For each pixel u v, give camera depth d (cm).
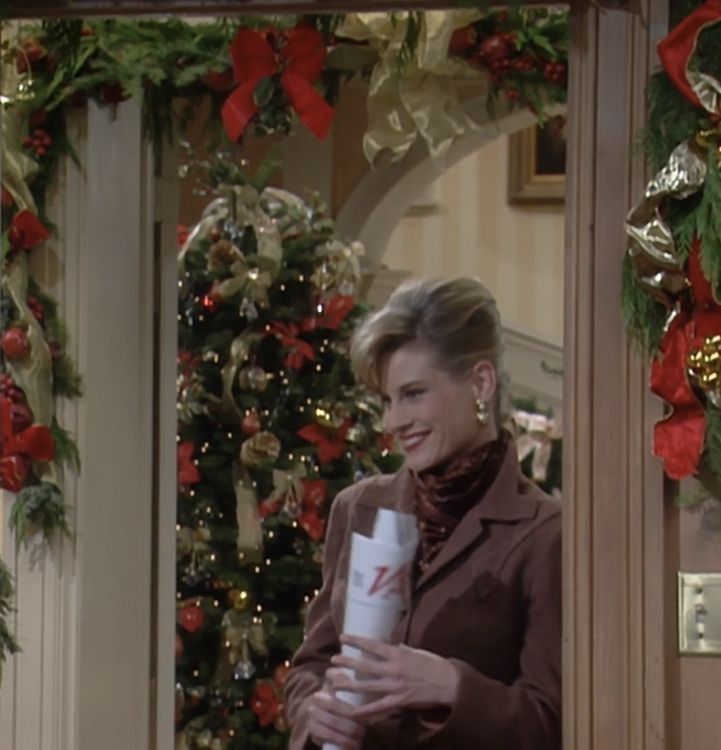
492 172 771
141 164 393
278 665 497
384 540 317
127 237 390
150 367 400
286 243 501
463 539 332
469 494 336
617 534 296
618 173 297
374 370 348
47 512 383
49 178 389
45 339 387
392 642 320
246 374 487
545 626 325
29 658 388
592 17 297
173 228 412
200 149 520
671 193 280
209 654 493
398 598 316
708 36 286
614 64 297
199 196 587
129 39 383
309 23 357
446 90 404
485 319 343
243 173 498
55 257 390
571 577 298
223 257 488
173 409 415
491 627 329
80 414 388
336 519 363
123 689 389
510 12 376
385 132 411
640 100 295
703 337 281
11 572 370
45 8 311
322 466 505
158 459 411
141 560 394
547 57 385
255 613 496
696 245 280
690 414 283
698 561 291
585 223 298
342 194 580
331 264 505
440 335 337
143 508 395
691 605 291
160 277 410
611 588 296
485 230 770
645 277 283
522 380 711
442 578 332
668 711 291
